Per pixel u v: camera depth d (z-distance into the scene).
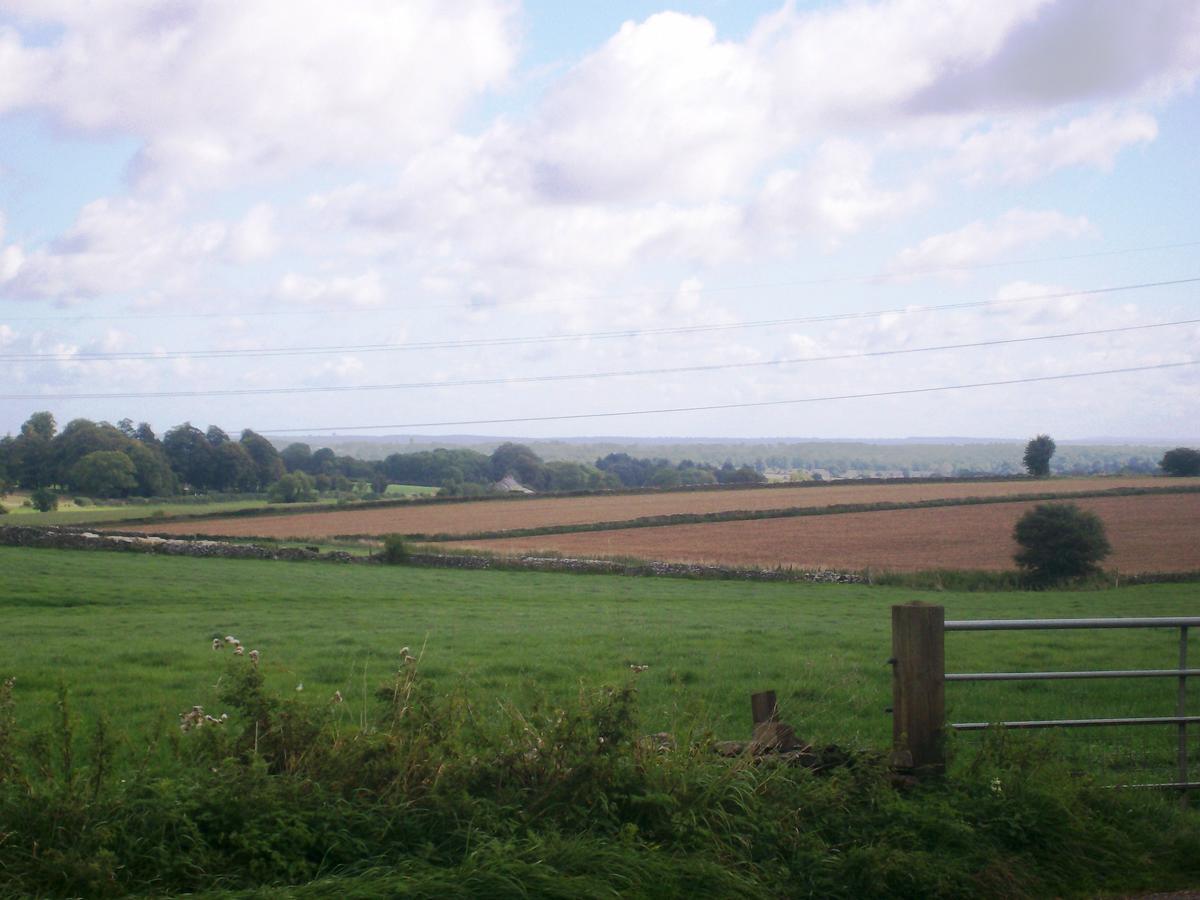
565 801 5.05
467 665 13.34
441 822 4.84
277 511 77.25
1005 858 4.92
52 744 5.49
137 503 96.50
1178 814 5.69
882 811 5.22
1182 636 6.42
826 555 53.03
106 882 4.19
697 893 4.47
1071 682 11.89
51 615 24.16
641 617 24.72
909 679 5.81
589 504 81.69
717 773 5.39
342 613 25.39
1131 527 62.38
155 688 11.48
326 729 5.49
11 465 97.62
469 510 77.88
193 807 4.60
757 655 15.24
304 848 4.57
